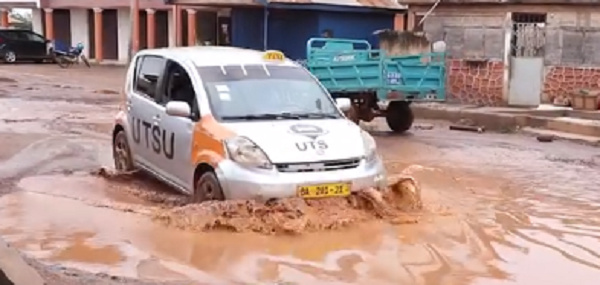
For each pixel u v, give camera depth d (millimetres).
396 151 13406
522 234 7688
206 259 6555
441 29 21328
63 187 9500
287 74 9008
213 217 7383
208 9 27719
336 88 15391
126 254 6656
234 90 8469
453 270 6434
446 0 20984
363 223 7598
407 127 16359
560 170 11727
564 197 9625
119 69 34656
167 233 7301
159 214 7816
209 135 7883
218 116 8094
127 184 9773
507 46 20031
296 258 6621
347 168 7703
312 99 8727
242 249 6824
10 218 7867
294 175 7422
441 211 8391
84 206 8430
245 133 7688
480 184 10359
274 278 6113
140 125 9648
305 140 7711
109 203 8586
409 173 11039
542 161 12609
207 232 7312
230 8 23438
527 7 19688
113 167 10914
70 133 14258
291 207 7344
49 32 40500
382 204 7863
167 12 36156
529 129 16969
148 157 9484
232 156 7527
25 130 14422
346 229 7418
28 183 9711
